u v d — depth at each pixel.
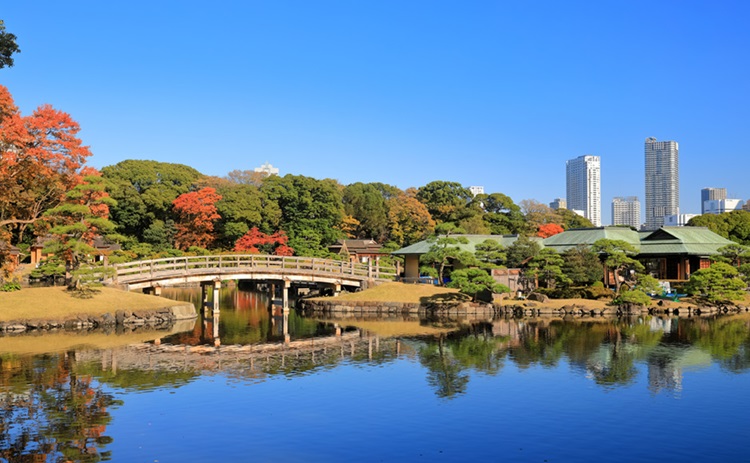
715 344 32.16
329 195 82.69
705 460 15.59
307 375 25.17
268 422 18.67
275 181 82.19
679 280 56.97
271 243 75.81
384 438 17.25
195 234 75.94
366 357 29.28
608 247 51.91
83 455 15.81
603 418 18.98
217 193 83.38
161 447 16.45
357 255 81.62
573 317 46.28
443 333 37.91
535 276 52.41
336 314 49.62
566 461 15.53
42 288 42.50
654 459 15.66
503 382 23.73
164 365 27.17
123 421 18.69
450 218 93.31
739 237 71.44
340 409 20.06
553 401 20.92
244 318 47.50
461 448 16.45
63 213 42.50
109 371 25.80
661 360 27.81
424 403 20.73
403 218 96.31
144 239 76.38
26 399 21.17
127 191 75.50
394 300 49.75
